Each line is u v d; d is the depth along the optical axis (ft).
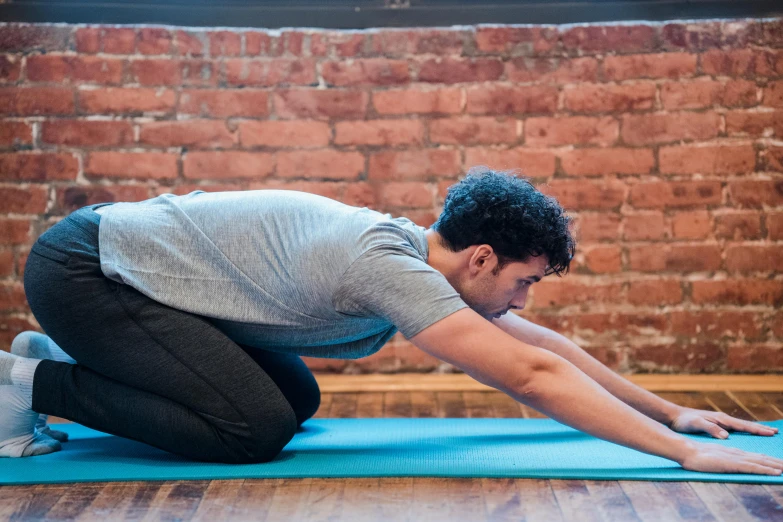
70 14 9.74
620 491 5.08
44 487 5.27
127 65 9.32
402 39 9.34
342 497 5.04
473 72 9.34
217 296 5.56
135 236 5.58
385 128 9.37
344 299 5.18
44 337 6.41
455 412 7.95
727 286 9.30
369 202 9.41
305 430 6.99
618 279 9.37
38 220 9.39
